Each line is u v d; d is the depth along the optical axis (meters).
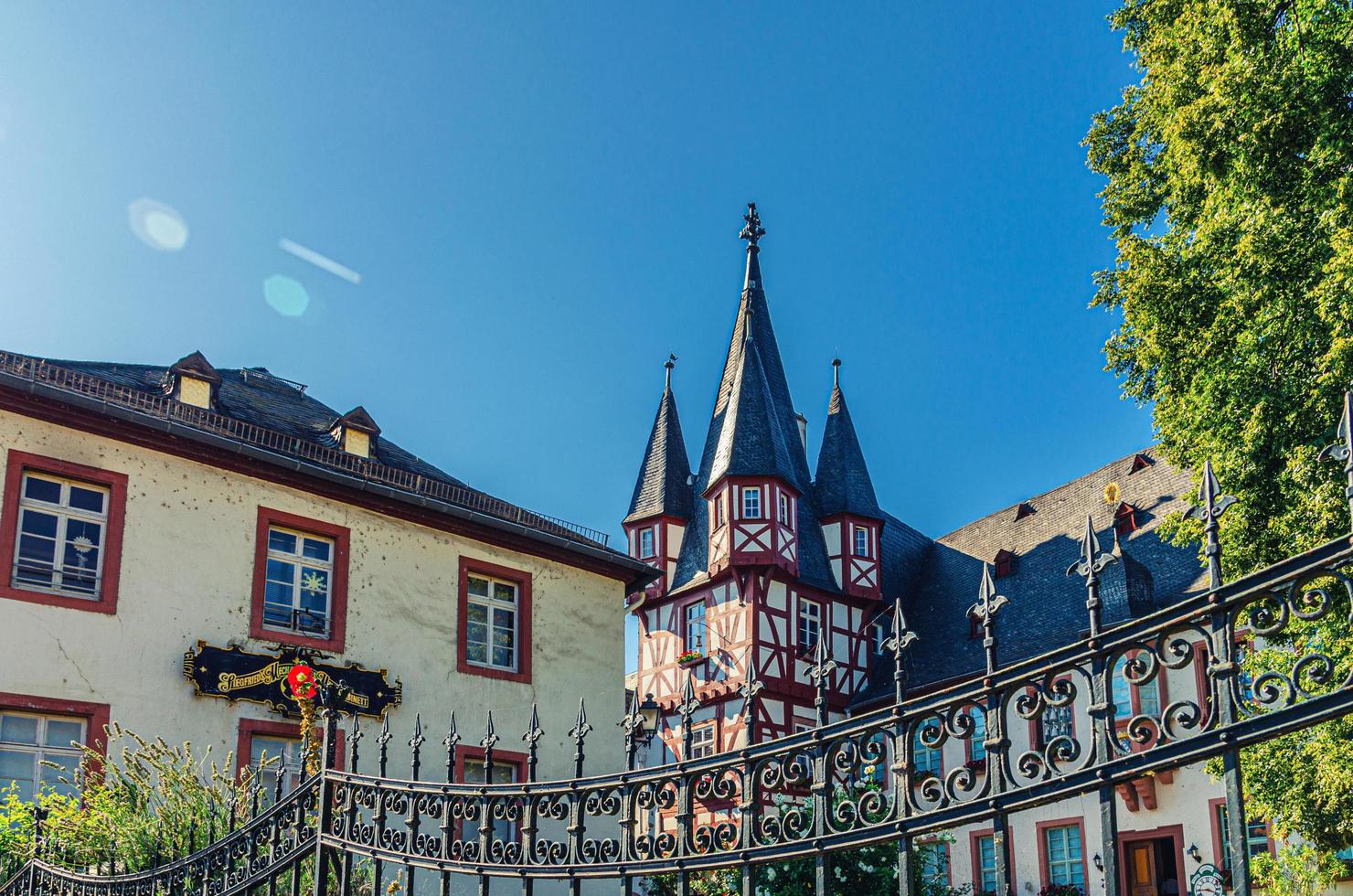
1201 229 13.00
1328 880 16.73
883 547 36.06
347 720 15.98
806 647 32.22
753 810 3.89
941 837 17.72
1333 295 11.19
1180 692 21.34
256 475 16.16
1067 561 30.08
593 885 16.25
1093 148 15.72
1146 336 13.80
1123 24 15.41
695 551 34.91
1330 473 11.30
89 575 14.39
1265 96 12.07
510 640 18.77
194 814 9.22
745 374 35.16
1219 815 21.38
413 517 17.78
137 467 15.05
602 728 19.27
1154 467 30.64
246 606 15.56
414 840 5.21
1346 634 9.54
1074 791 3.02
